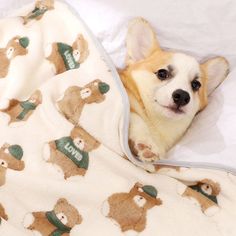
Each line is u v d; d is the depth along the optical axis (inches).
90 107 32.9
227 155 33.1
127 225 29.9
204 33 35.7
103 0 36.9
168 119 34.1
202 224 30.6
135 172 31.8
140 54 35.9
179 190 32.0
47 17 37.8
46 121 32.5
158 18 35.8
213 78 36.1
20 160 31.1
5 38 37.5
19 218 29.1
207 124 34.7
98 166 31.5
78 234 29.5
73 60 36.0
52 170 30.9
